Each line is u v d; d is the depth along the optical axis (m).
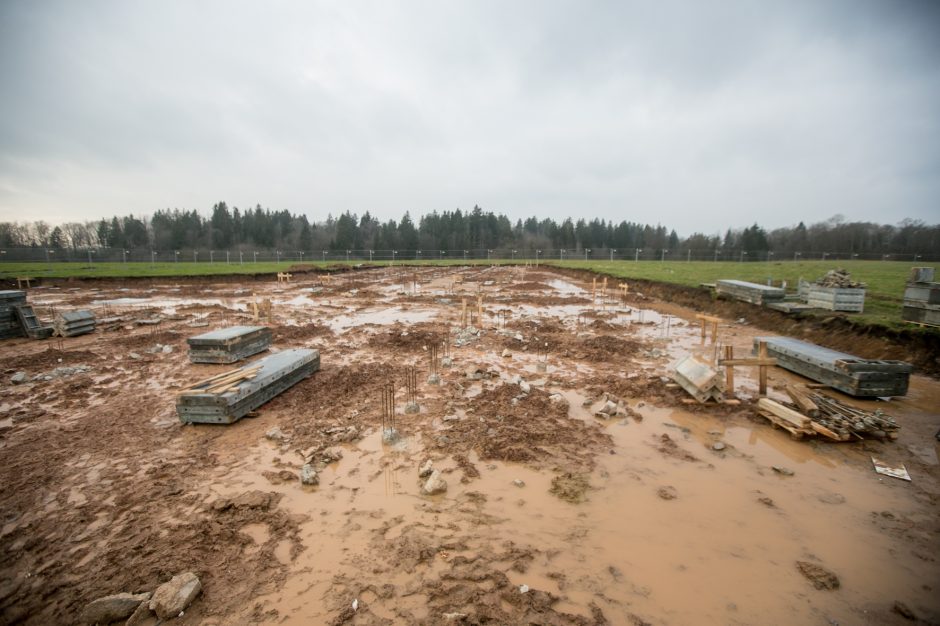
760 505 5.93
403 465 6.89
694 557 4.96
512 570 4.74
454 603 4.31
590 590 4.48
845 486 6.40
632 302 25.64
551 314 21.55
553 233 114.94
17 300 15.95
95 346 14.60
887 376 9.30
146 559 4.91
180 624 4.06
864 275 28.81
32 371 11.89
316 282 38.38
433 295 28.94
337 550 5.05
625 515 5.69
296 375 10.50
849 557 4.99
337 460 7.04
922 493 6.22
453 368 11.95
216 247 91.50
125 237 91.00
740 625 4.10
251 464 6.93
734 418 8.77
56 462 7.01
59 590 4.51
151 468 6.82
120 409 9.16
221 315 20.75
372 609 4.24
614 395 9.93
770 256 71.75
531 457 7.09
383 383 10.62
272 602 4.33
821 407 8.52
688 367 10.03
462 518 5.61
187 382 10.92
